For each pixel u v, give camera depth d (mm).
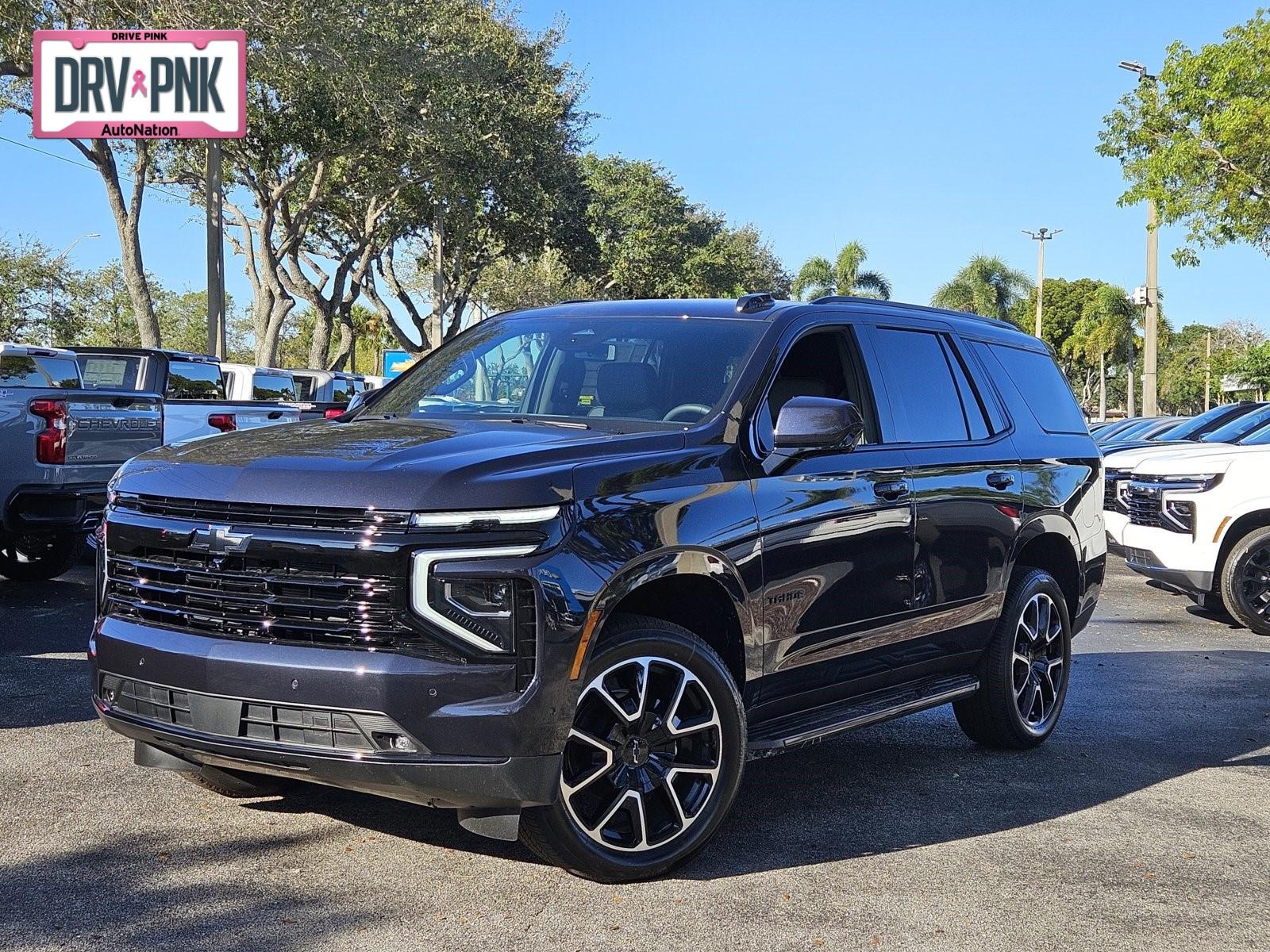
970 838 4660
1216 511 9789
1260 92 27422
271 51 23406
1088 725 6617
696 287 55875
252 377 19562
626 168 55500
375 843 4309
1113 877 4281
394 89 26438
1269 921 3920
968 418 5762
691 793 4152
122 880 3932
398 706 3541
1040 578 6027
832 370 5082
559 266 54344
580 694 3732
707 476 4254
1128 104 29562
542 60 34719
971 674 5785
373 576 3592
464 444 4027
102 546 4184
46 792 4809
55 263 40500
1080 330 98875
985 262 64438
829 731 4660
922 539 5180
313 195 32094
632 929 3672
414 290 51344
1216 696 7398
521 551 3654
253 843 4285
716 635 4410
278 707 3635
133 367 14680
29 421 9430
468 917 3715
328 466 3809
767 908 3879
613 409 4680
